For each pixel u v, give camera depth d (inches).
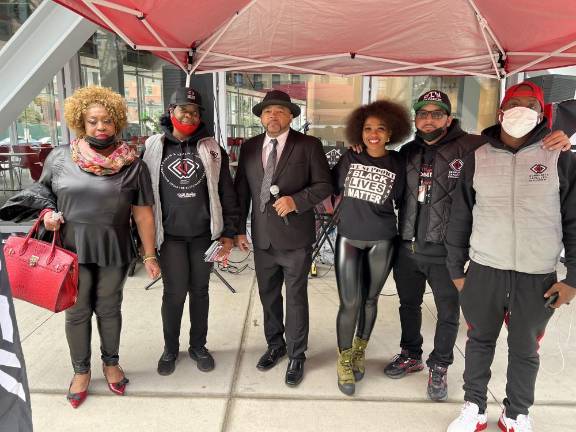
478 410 81.7
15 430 36.1
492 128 78.3
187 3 83.0
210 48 113.4
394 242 94.7
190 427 83.8
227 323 130.2
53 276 75.0
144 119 230.7
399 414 88.4
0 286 35.4
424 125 86.7
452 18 102.3
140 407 89.6
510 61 121.6
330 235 191.6
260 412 88.7
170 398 92.8
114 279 86.9
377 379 101.0
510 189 72.5
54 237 78.7
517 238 71.9
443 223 86.2
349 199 91.4
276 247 95.0
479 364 80.8
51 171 82.7
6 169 261.4
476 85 215.9
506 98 74.0
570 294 70.6
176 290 97.3
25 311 134.8
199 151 93.0
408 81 219.8
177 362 107.1
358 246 92.6
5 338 35.7
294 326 98.7
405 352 103.7
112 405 90.0
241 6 97.0
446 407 90.7
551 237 71.2
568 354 112.7
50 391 94.3
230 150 226.1
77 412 87.7
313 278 170.2
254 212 98.5
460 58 127.3
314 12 100.7
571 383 99.7
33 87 85.0
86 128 80.7
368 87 220.7
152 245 89.7
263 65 133.9
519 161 72.1
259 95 225.8
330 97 223.9
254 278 169.8
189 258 97.8
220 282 164.9
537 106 71.5
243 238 102.9
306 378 101.3
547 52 109.7
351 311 94.2
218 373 102.9
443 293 90.8
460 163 85.2
